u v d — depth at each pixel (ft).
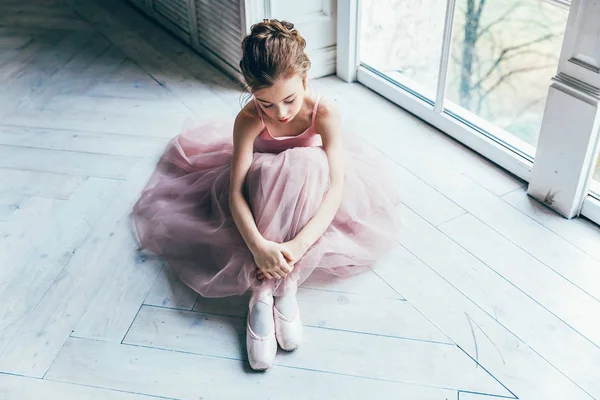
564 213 6.40
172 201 6.51
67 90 8.84
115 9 11.11
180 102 8.52
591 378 4.91
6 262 6.07
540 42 6.32
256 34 4.97
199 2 9.05
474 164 7.18
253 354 5.05
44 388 4.97
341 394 4.85
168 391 4.92
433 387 4.88
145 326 5.45
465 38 6.99
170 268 5.99
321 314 5.49
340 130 5.78
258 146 6.07
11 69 9.34
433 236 6.23
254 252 5.42
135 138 7.79
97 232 6.40
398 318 5.43
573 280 5.72
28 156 7.51
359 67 8.70
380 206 6.30
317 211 5.63
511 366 5.02
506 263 5.91
